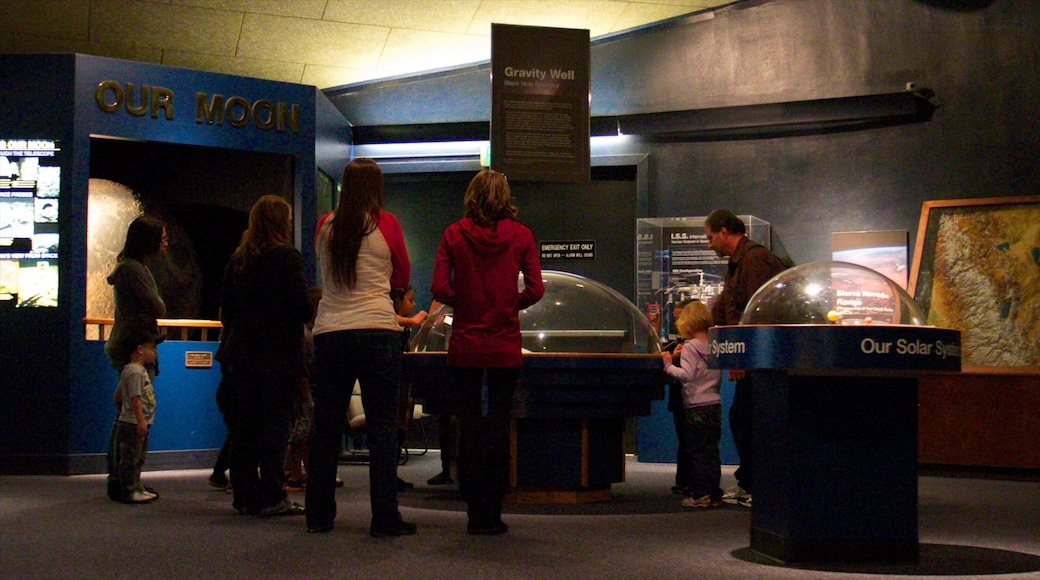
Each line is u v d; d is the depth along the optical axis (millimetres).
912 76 8727
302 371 4895
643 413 5785
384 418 4332
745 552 4035
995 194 8445
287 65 9688
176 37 9078
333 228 4367
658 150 9344
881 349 3658
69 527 4574
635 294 9211
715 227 6039
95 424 7648
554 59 8211
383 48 9312
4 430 7578
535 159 8141
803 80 9000
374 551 3910
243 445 5062
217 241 8484
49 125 7727
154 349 5844
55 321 7617
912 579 3525
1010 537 4633
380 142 9766
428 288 9859
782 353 3721
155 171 8328
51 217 7691
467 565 3625
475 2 8547
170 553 3852
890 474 3883
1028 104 8391
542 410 5535
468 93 9719
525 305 4551
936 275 8469
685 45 9273
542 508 5531
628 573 3527
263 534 4348
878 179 8773
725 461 8367
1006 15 8492
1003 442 7805
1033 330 8109
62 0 8297
